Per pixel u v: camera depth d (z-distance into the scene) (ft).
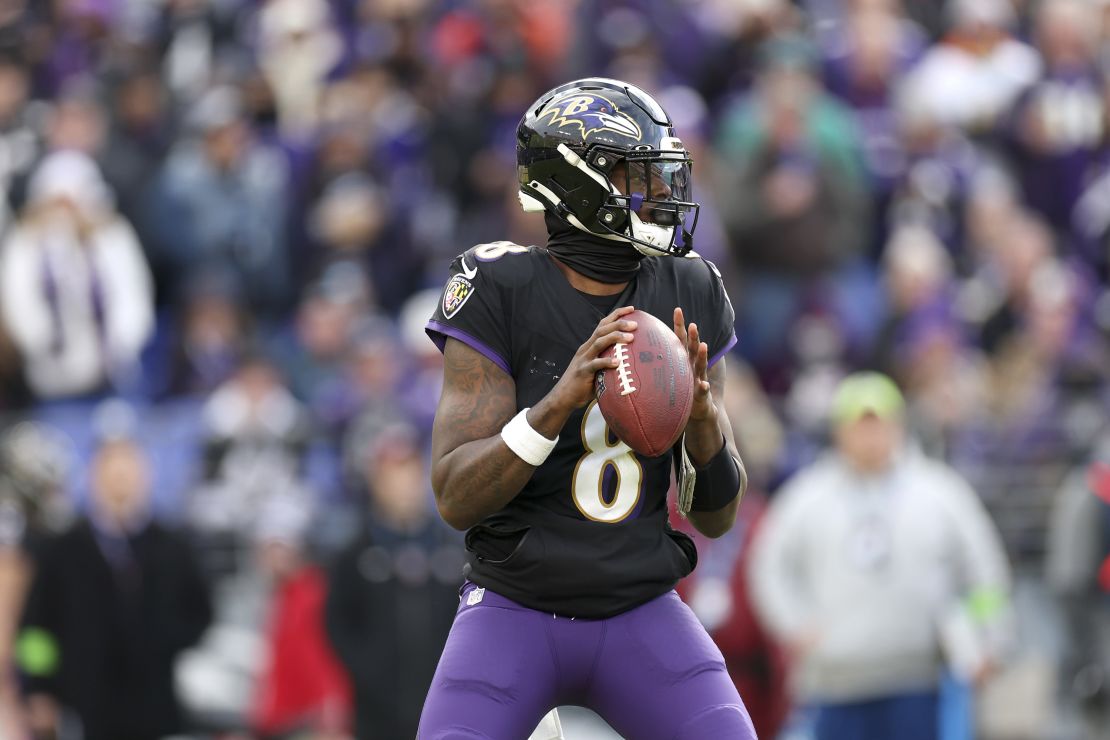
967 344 118.01
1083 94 133.80
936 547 82.94
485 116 126.00
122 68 126.21
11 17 136.26
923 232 120.47
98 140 120.98
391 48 131.64
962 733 83.76
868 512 82.74
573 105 42.39
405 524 84.84
